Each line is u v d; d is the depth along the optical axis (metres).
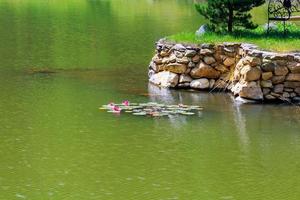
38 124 24.59
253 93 27.58
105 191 18.73
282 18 30.88
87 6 69.81
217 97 28.50
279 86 27.53
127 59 37.06
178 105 27.00
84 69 34.34
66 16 58.97
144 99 28.00
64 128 24.12
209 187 19.12
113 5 71.31
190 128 24.23
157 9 66.62
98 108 26.70
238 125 24.67
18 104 27.28
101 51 39.75
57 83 31.12
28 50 40.06
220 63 29.28
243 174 20.12
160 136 23.34
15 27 50.66
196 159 21.23
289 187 19.20
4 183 19.25
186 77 29.70
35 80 31.78
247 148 22.31
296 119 25.47
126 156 21.44
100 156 21.39
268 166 20.78
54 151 21.80
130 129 24.06
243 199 18.36
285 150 22.19
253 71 27.52
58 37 45.50
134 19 56.91
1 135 23.34
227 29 31.53
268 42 28.89
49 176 19.77
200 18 57.62
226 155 21.67
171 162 21.00
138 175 19.91
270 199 18.36
